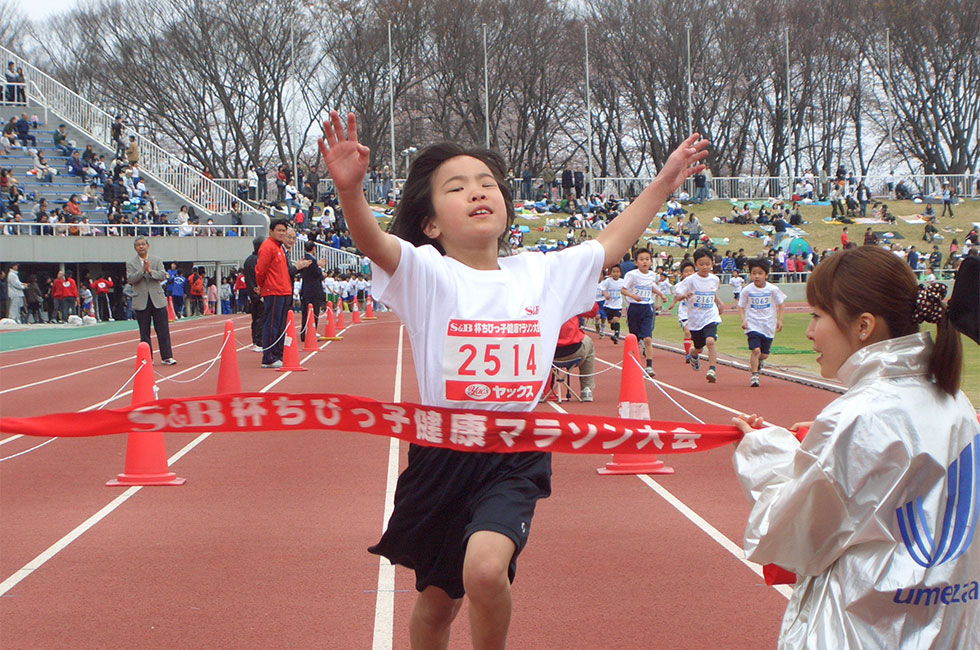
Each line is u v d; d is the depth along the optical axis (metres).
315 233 51.72
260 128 70.25
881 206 69.38
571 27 76.56
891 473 3.03
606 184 71.44
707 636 5.18
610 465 9.43
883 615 3.04
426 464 3.89
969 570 3.07
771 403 14.03
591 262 4.11
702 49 76.31
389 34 67.12
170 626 5.42
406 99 76.25
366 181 65.00
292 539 7.18
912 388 3.13
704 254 16.88
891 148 80.31
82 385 17.41
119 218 45.00
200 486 9.07
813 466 3.08
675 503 8.20
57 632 5.36
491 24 74.44
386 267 3.73
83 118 56.06
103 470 9.92
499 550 3.48
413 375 18.17
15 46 72.75
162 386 16.80
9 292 38.12
